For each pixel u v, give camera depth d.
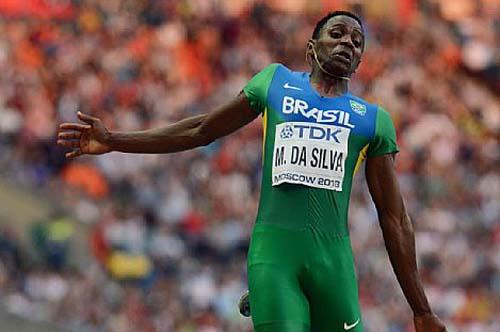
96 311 41.53
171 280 45.12
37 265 44.00
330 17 15.86
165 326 42.47
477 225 55.25
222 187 51.12
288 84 15.69
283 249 15.24
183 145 15.95
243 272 46.31
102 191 49.34
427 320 15.42
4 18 59.91
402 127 62.31
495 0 76.12
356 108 15.58
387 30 70.81
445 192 57.56
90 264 45.06
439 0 74.75
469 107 68.00
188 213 48.81
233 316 43.81
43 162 49.94
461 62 71.69
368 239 49.28
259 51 65.44
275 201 15.40
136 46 60.94
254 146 54.12
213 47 64.12
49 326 32.34
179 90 58.84
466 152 61.56
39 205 47.03
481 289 50.72
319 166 15.32
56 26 60.38
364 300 46.25
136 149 16.05
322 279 15.21
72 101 54.56
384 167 15.55
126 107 56.06
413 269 15.44
